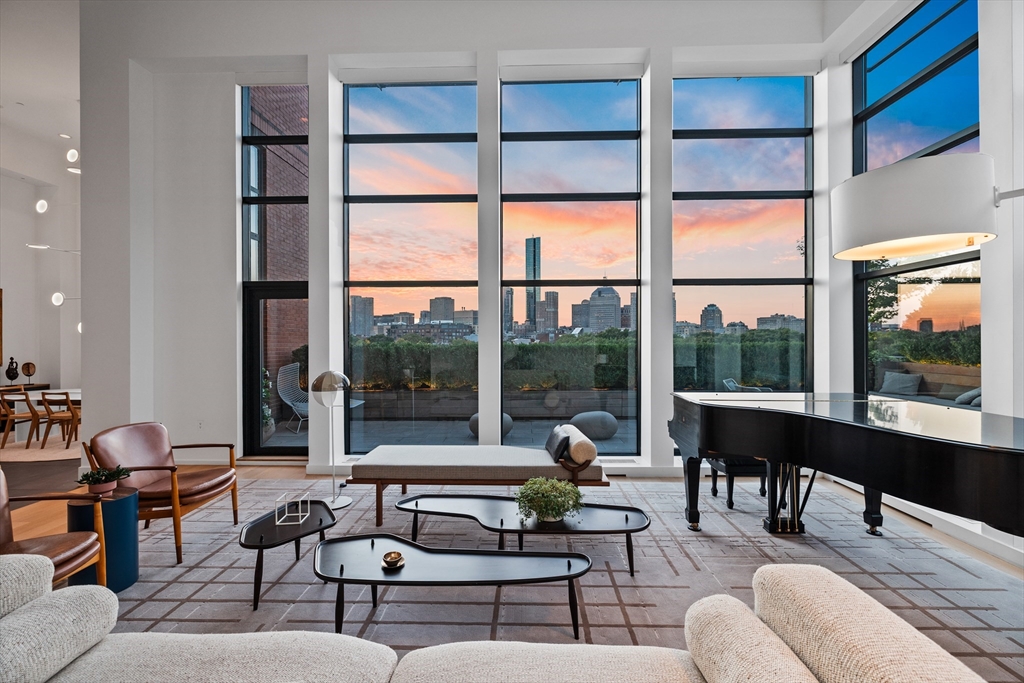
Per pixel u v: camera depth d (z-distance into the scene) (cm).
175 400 562
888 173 250
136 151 536
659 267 518
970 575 295
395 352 570
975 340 380
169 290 560
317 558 232
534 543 340
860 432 248
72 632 142
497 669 134
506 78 557
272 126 580
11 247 801
